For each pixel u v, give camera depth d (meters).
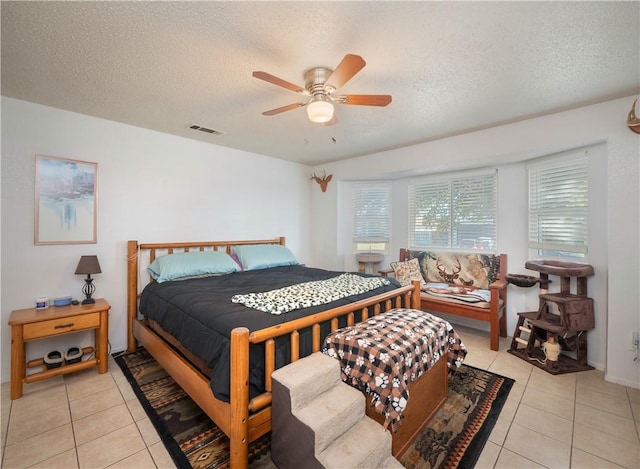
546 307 2.88
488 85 2.19
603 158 2.63
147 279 3.19
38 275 2.55
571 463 1.62
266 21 1.52
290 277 3.03
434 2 1.38
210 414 1.71
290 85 1.79
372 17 1.48
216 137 3.45
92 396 2.23
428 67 1.95
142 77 2.07
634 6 1.41
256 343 1.56
